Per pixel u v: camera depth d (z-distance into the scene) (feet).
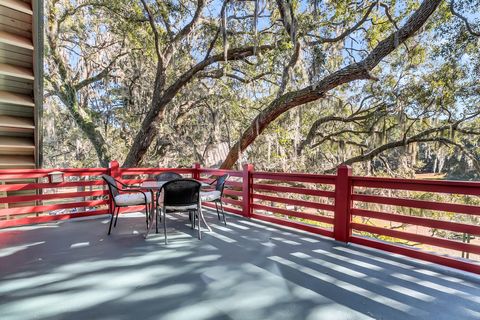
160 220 13.23
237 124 26.32
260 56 20.38
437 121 23.98
